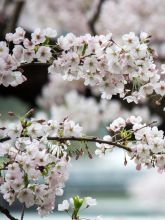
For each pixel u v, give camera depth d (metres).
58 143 1.79
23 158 1.74
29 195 1.74
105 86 1.77
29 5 5.27
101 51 1.72
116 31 5.24
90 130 4.67
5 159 1.76
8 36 1.73
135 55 1.71
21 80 1.72
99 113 4.63
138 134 1.80
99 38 1.73
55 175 1.78
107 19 5.27
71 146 1.85
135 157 1.80
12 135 1.73
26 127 1.73
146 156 1.78
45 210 1.78
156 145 1.78
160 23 5.25
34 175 1.75
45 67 3.71
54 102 5.02
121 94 1.80
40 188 1.75
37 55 1.72
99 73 1.76
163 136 1.87
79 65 1.75
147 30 5.22
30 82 3.76
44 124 1.78
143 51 1.71
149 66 1.75
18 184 1.73
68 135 1.78
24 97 3.90
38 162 1.75
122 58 1.71
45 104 5.04
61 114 4.48
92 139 1.79
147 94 1.81
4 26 3.81
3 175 1.77
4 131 1.74
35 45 1.74
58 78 4.89
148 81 1.80
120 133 1.82
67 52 1.77
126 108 4.02
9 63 1.71
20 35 1.73
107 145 1.85
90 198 1.82
